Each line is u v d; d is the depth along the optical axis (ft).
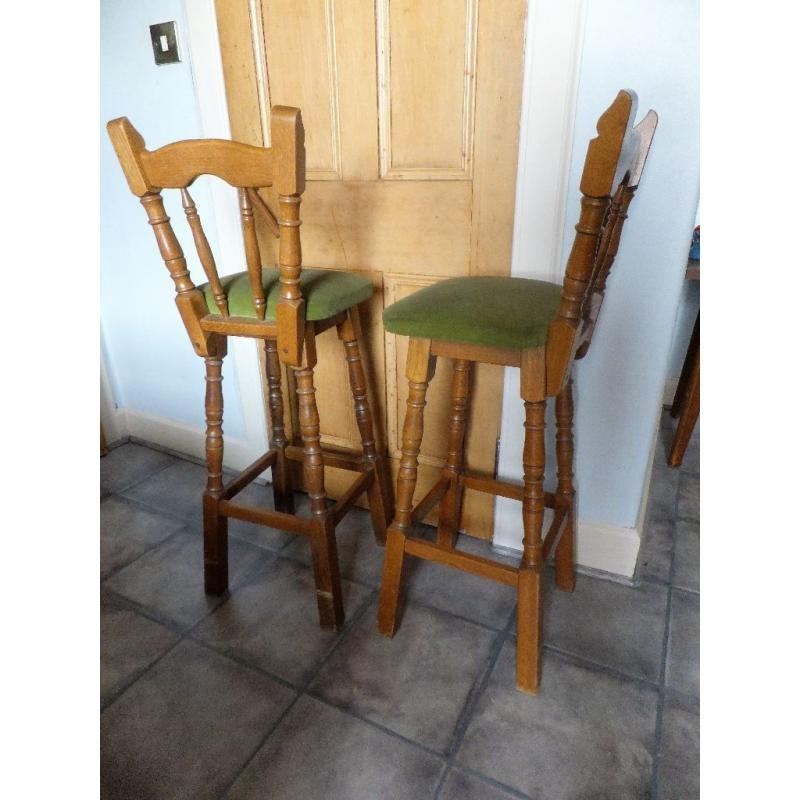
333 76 4.09
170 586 4.65
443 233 4.20
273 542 5.20
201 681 3.77
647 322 3.86
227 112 4.55
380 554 4.99
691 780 3.11
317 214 4.55
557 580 4.53
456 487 4.54
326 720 3.48
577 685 3.69
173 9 4.44
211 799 3.06
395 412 5.00
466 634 4.12
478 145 3.86
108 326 6.51
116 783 3.14
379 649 4.00
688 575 4.71
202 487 6.11
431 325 3.07
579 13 3.28
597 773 3.15
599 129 2.34
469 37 3.63
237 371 5.65
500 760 3.23
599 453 4.37
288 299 3.19
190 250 5.46
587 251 2.68
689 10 3.11
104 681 3.77
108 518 5.58
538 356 3.03
